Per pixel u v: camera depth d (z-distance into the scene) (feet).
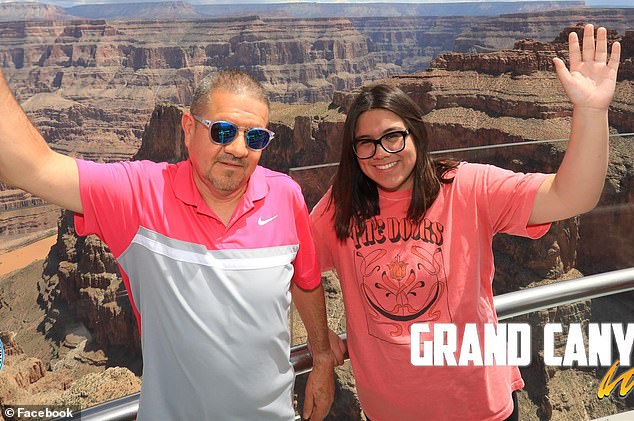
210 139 5.77
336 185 6.81
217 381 5.92
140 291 6.04
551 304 7.68
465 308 6.61
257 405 6.08
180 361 5.92
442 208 6.58
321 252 7.20
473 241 6.57
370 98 6.40
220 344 5.88
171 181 6.02
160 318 5.94
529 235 6.72
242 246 5.98
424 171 6.46
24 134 5.58
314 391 7.05
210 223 5.94
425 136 6.46
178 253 5.89
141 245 5.93
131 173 6.01
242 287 5.93
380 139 6.34
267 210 6.16
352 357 7.11
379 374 6.88
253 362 5.99
